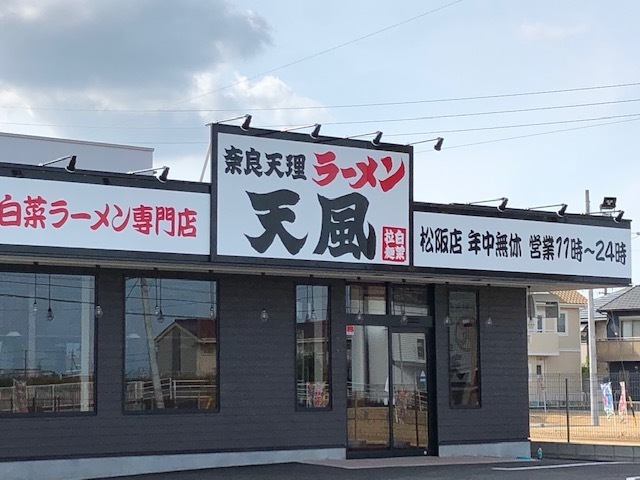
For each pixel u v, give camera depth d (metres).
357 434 18.33
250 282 17.33
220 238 15.15
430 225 17.48
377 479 15.02
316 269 16.28
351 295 18.52
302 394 17.75
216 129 15.30
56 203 13.91
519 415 20.33
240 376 17.05
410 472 16.11
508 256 18.45
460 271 17.78
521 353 20.52
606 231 19.92
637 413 30.83
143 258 14.50
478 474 15.93
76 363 15.54
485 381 19.95
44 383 15.26
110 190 14.32
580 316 61.72
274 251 15.62
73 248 13.96
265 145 15.70
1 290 15.04
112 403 15.71
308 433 17.69
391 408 18.77
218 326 16.92
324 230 16.16
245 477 15.27
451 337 19.64
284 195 15.80
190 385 16.58
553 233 19.12
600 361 57.34
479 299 20.08
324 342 18.09
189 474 15.66
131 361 16.03
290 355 17.59
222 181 15.25
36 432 15.08
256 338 17.28
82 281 15.70
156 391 16.22
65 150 18.28
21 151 17.91
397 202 17.03
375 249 16.70
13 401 15.00
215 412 16.72
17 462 14.88
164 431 16.17
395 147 17.11
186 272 16.64
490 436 19.86
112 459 15.64
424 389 19.31
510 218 18.55
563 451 20.78
